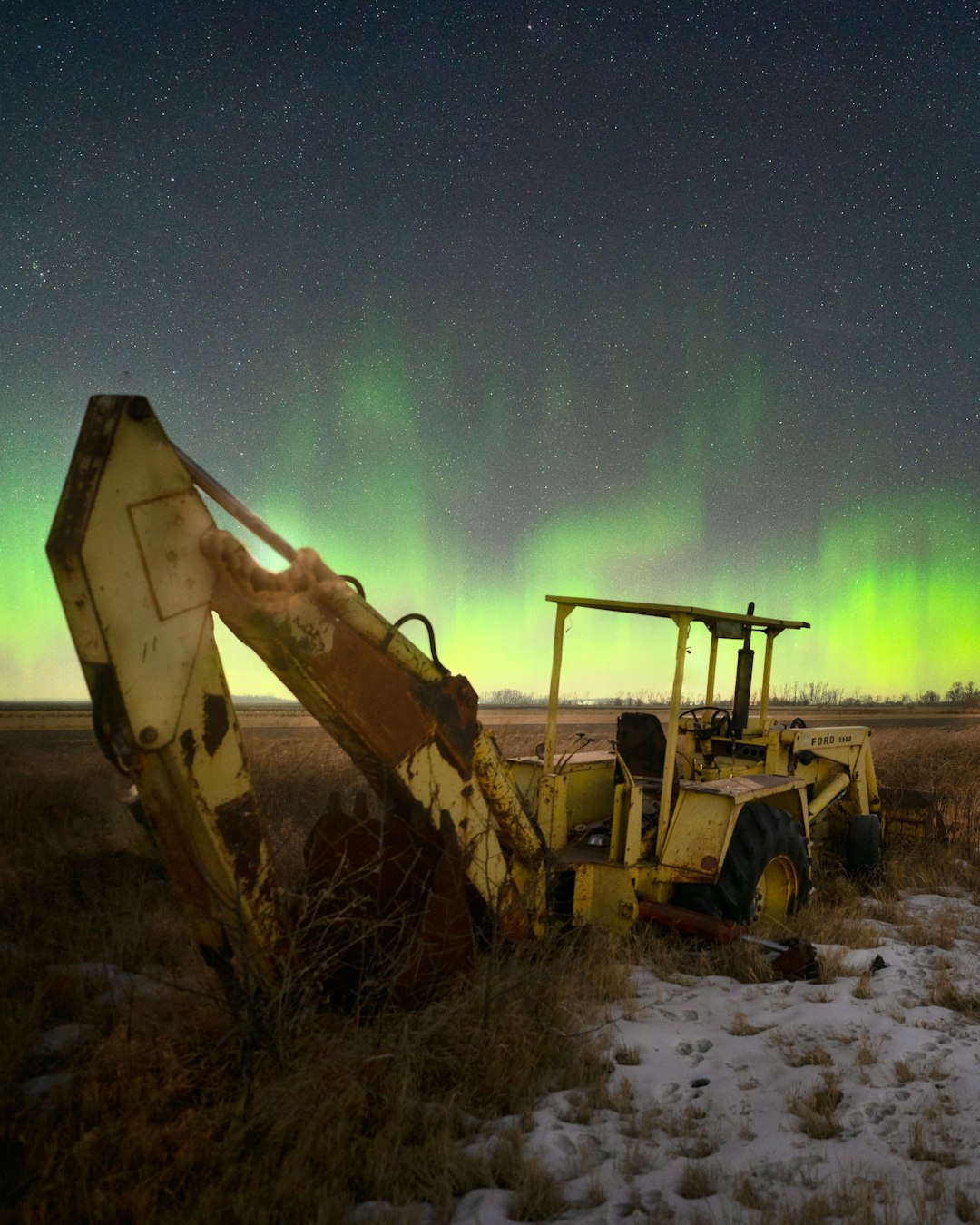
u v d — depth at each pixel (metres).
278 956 3.76
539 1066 4.11
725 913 5.99
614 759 6.93
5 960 5.02
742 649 7.53
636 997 5.04
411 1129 3.54
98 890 6.45
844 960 5.73
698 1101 3.88
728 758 7.55
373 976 4.28
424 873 4.59
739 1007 4.96
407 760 4.29
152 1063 3.79
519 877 5.38
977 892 8.02
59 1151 3.22
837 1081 4.03
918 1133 3.49
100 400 3.27
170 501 3.35
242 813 3.58
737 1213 3.03
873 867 8.15
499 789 4.94
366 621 4.09
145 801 3.45
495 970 4.34
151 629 3.29
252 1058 3.58
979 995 5.18
